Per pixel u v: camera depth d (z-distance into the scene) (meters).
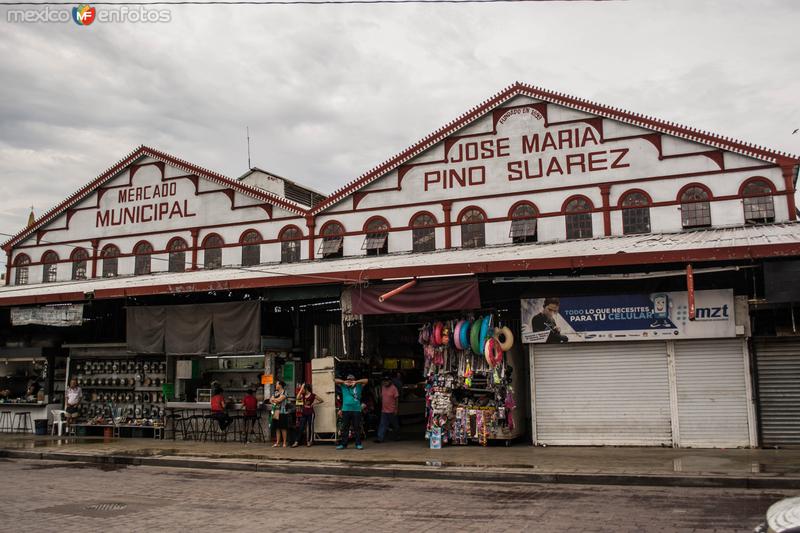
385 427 19.03
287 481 13.25
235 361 21.56
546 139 26.81
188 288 20.14
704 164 24.80
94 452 17.42
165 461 16.02
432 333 17.67
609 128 26.06
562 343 16.75
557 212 26.25
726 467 12.42
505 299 18.23
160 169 33.41
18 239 35.59
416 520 9.12
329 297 19.97
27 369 25.09
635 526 8.44
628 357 16.34
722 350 15.72
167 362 21.53
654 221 25.03
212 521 9.28
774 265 14.67
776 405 15.26
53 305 22.78
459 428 17.30
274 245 30.83
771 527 5.16
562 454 15.01
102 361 23.00
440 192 28.11
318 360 19.00
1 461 17.28
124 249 33.47
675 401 15.88
